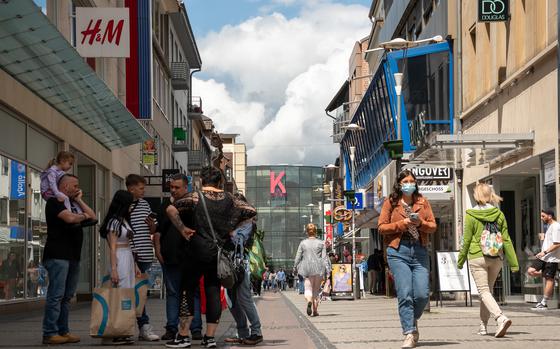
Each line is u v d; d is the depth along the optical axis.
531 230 22.59
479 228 11.58
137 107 31.56
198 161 66.56
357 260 37.59
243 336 11.17
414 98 31.02
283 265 142.50
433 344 10.54
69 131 23.55
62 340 11.12
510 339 11.06
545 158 19.02
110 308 10.93
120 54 22.45
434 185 26.47
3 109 17.80
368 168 48.41
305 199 144.12
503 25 22.34
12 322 15.77
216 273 10.26
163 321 16.77
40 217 21.08
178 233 11.46
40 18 13.55
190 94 67.50
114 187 31.38
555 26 17.94
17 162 18.92
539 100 19.23
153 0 43.50
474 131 25.62
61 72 17.66
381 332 13.00
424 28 34.56
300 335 12.84
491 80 23.25
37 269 20.64
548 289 17.89
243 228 10.52
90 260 27.23
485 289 11.55
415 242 10.08
